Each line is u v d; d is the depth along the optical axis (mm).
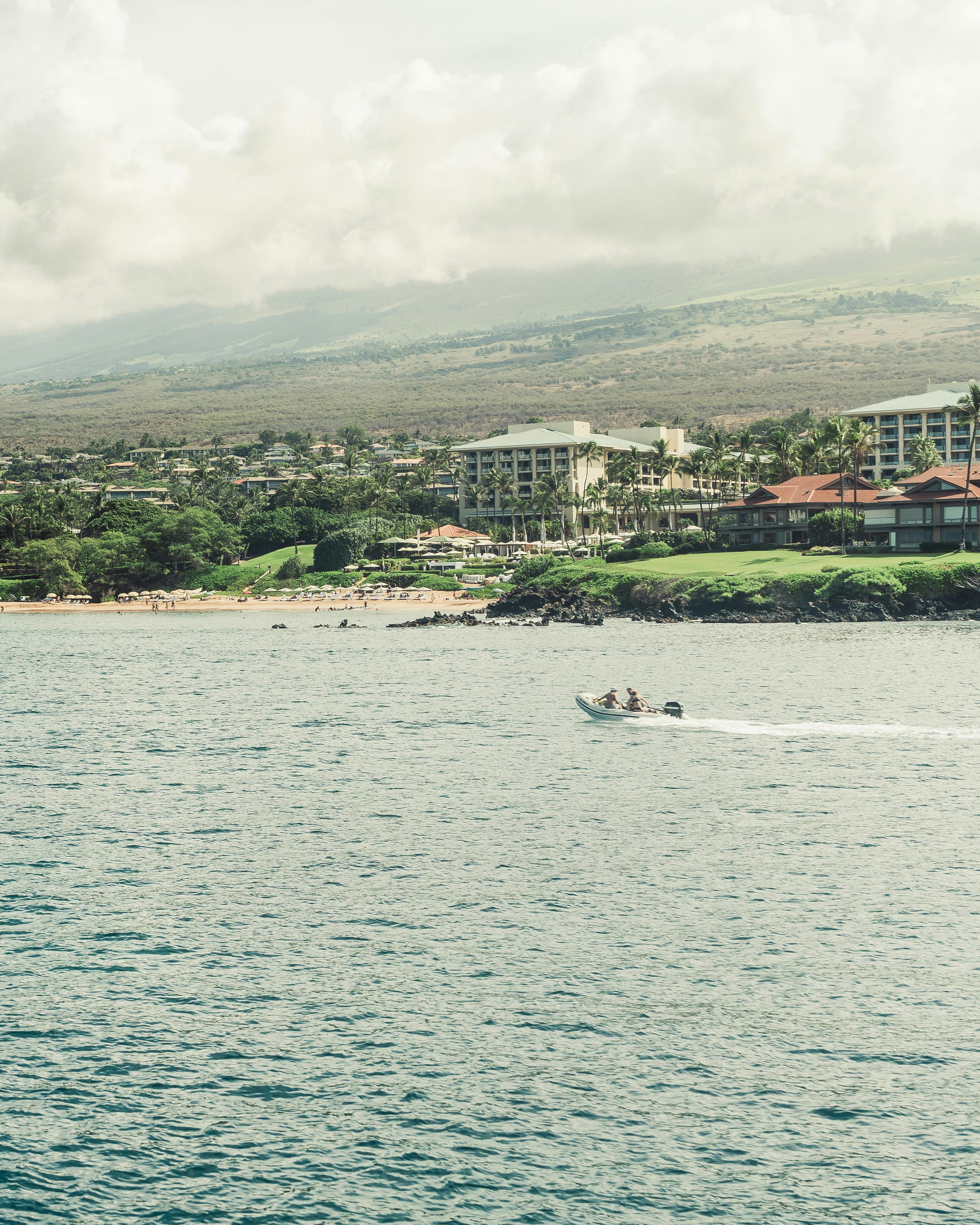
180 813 78062
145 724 122438
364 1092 39156
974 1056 40875
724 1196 33719
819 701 128875
